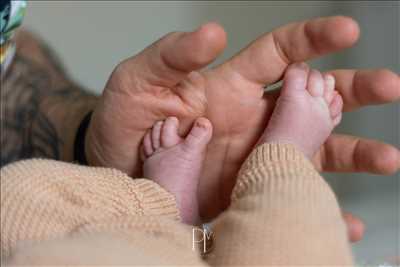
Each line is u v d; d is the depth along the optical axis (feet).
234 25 2.10
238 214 1.18
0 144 1.83
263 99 1.43
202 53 1.26
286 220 1.12
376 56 2.01
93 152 1.56
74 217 1.25
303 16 2.09
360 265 1.97
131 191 1.33
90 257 0.99
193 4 2.13
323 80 1.39
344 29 1.26
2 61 1.80
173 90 1.40
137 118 1.42
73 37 2.20
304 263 1.08
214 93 1.40
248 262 1.10
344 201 2.10
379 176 2.10
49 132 1.79
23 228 1.24
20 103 1.89
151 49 1.32
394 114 2.01
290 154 1.28
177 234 1.20
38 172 1.30
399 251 2.03
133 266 1.00
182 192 1.41
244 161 1.40
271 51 1.36
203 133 1.40
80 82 2.17
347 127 2.05
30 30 2.15
